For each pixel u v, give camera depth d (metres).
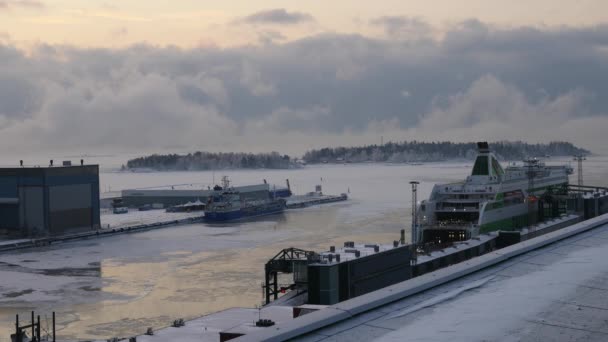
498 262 28.59
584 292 23.47
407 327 19.12
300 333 18.00
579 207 117.56
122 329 71.38
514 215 105.94
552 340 18.52
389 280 70.19
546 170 125.94
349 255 67.31
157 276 103.50
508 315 20.53
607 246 32.53
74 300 86.56
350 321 19.53
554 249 31.92
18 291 92.56
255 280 98.44
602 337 18.80
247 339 16.92
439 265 80.75
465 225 93.81
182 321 61.81
